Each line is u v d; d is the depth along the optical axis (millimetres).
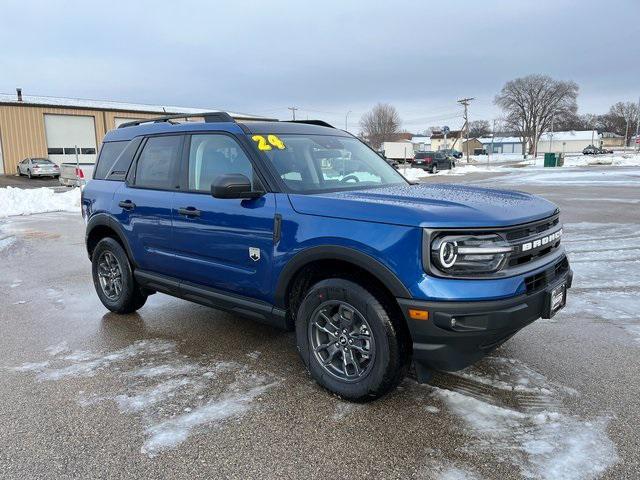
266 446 2812
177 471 2604
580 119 139250
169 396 3416
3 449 2816
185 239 4152
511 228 2930
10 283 6711
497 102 95938
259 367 3865
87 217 5418
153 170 4637
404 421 3039
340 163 4188
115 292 5223
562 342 4215
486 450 2734
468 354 2906
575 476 2508
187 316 5164
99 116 40156
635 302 5273
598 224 10289
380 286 3109
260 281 3625
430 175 35969
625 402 3217
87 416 3164
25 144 36781
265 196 3586
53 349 4316
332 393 3371
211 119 4387
